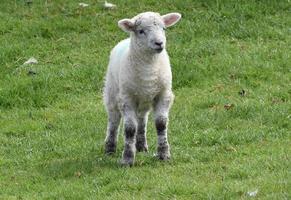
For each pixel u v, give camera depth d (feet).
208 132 69.87
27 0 106.52
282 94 78.74
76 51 94.73
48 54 94.43
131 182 58.23
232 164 61.00
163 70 61.77
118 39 97.04
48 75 87.71
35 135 74.38
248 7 100.42
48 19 101.91
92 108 80.79
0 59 92.89
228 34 96.02
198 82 84.74
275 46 91.61
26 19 102.42
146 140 67.62
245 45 92.63
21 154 69.31
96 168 62.59
